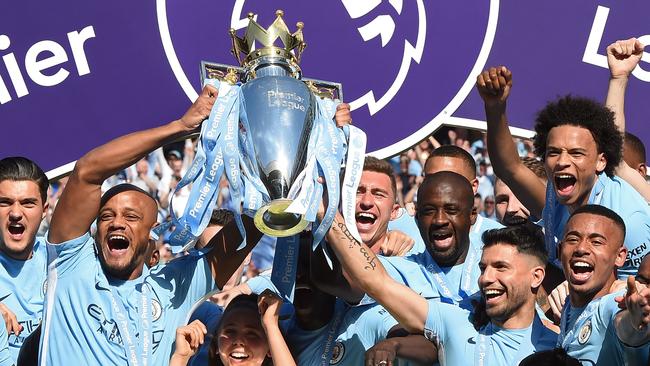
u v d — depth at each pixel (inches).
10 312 347.9
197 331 325.4
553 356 293.1
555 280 358.9
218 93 310.8
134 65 374.6
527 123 382.0
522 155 595.8
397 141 378.0
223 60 376.5
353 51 378.6
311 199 295.1
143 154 320.2
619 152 337.4
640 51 362.3
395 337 322.3
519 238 321.4
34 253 371.6
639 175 355.9
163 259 557.0
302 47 319.3
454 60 380.2
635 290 280.8
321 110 309.6
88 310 329.4
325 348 341.1
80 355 327.3
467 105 379.9
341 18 379.2
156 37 374.6
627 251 323.0
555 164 334.0
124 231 329.1
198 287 335.6
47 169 373.1
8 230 363.3
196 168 308.3
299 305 340.5
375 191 359.9
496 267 320.2
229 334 334.3
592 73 383.2
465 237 346.0
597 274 310.5
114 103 374.0
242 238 335.0
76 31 374.3
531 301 322.3
